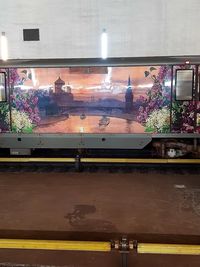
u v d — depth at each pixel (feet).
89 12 32.24
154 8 31.73
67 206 18.86
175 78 24.91
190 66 24.76
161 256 13.44
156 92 25.14
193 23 31.71
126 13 32.07
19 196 20.52
